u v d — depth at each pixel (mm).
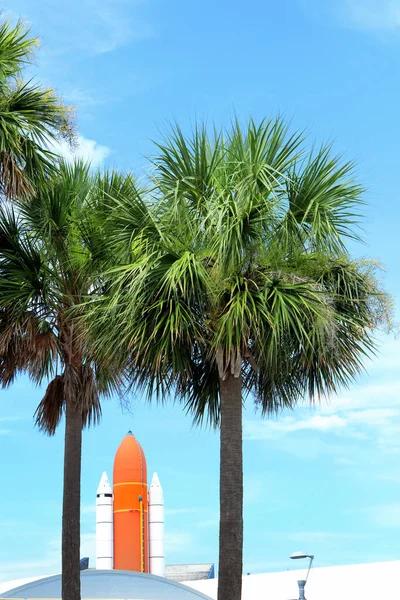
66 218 17062
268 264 13156
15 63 14562
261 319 12797
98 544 52344
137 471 52594
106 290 15891
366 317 14148
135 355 13344
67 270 17047
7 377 16969
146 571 51375
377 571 39031
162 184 13539
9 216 16625
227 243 12719
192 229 13289
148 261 12906
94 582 29266
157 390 13938
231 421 13039
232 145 13438
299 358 14055
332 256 13922
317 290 13219
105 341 13719
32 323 16328
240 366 13125
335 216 13578
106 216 16391
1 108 14320
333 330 12836
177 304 12742
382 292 14172
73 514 16094
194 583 49562
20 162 14594
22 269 16453
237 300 12570
